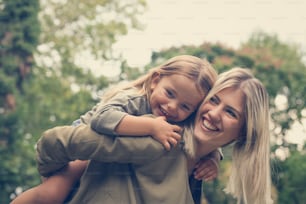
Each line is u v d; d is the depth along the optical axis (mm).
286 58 5758
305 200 4281
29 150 5473
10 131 5641
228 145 2312
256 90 2289
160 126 2188
